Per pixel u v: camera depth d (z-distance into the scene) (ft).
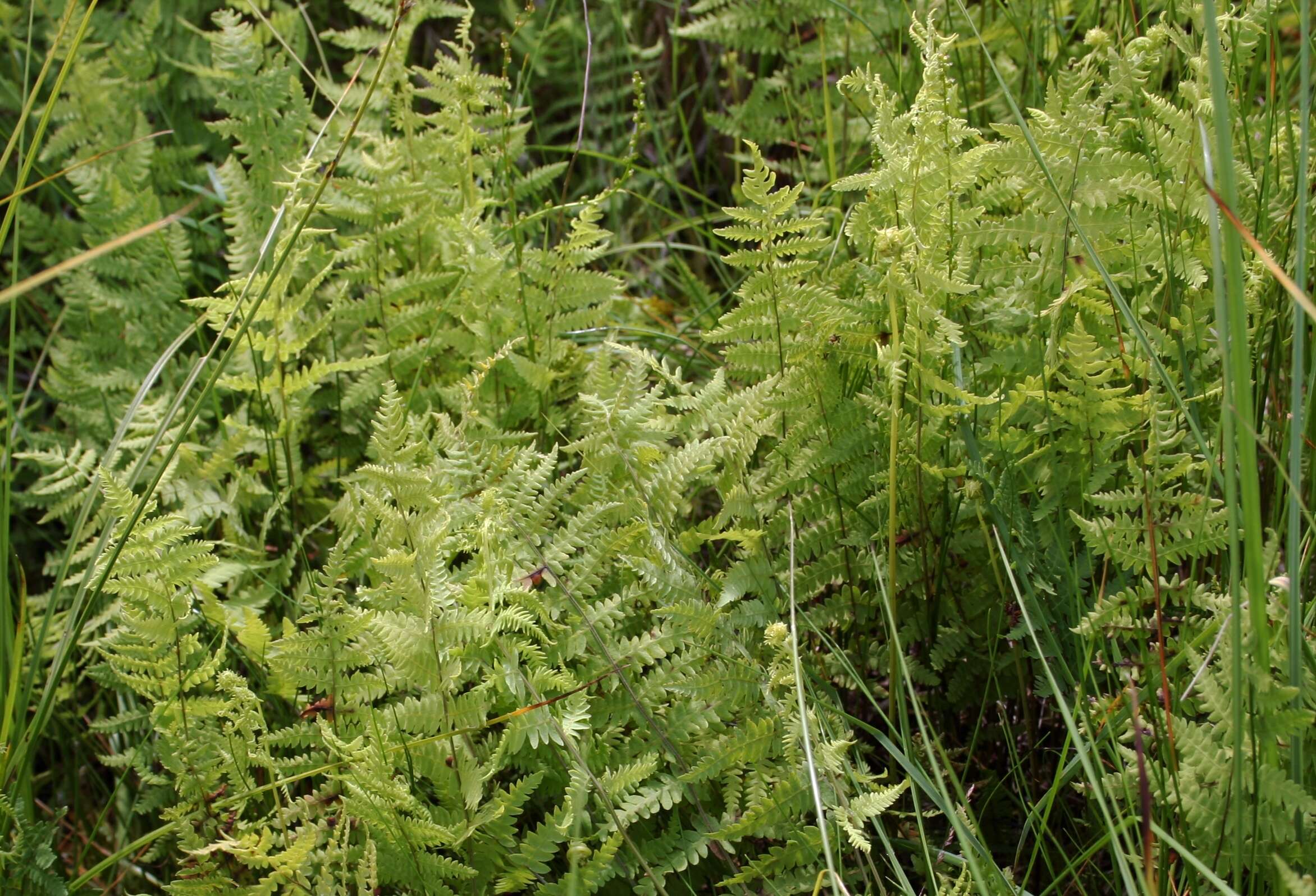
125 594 4.62
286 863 4.46
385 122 6.97
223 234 7.12
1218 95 4.00
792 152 7.52
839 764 4.60
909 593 5.15
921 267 4.66
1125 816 4.51
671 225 7.40
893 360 4.66
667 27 8.02
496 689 4.71
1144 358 4.80
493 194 6.40
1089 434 4.82
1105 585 4.89
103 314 6.32
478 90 6.08
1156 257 5.01
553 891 4.48
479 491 5.03
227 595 5.66
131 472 5.07
